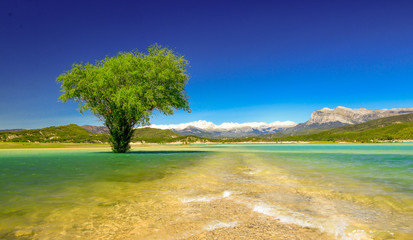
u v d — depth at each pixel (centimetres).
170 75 3688
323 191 880
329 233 471
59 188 952
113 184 1043
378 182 1081
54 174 1395
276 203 707
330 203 706
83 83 3494
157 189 928
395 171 1514
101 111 3622
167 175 1335
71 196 811
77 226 518
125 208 659
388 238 443
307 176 1282
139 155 3466
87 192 877
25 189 934
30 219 564
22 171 1556
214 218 570
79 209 650
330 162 2231
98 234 472
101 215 596
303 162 2238
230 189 925
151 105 3703
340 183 1055
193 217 577
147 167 1791
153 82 3603
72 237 456
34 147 7831
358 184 1025
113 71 3547
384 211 625
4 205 692
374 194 827
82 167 1805
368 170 1576
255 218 568
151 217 579
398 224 523
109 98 3559
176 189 926
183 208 657
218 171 1525
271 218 568
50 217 580
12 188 958
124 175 1341
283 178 1209
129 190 909
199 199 761
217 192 870
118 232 484
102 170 1603
